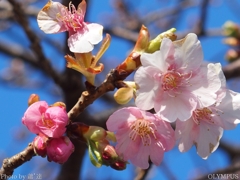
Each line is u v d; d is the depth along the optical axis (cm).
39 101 24
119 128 25
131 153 25
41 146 24
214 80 24
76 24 25
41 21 25
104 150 24
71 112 25
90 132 25
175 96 24
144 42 25
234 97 25
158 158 25
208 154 25
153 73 24
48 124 24
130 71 25
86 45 24
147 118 24
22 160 26
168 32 25
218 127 26
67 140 24
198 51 24
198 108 25
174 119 24
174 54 24
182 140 25
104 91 25
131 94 24
